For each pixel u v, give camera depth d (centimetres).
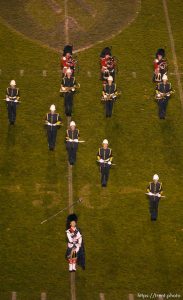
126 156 8681
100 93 9331
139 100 9269
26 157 8600
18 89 8988
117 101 9238
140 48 9894
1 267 7650
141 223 8081
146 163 8625
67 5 10456
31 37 10000
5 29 10075
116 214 8156
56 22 10219
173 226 8075
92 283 7569
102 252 7825
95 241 7906
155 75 9419
